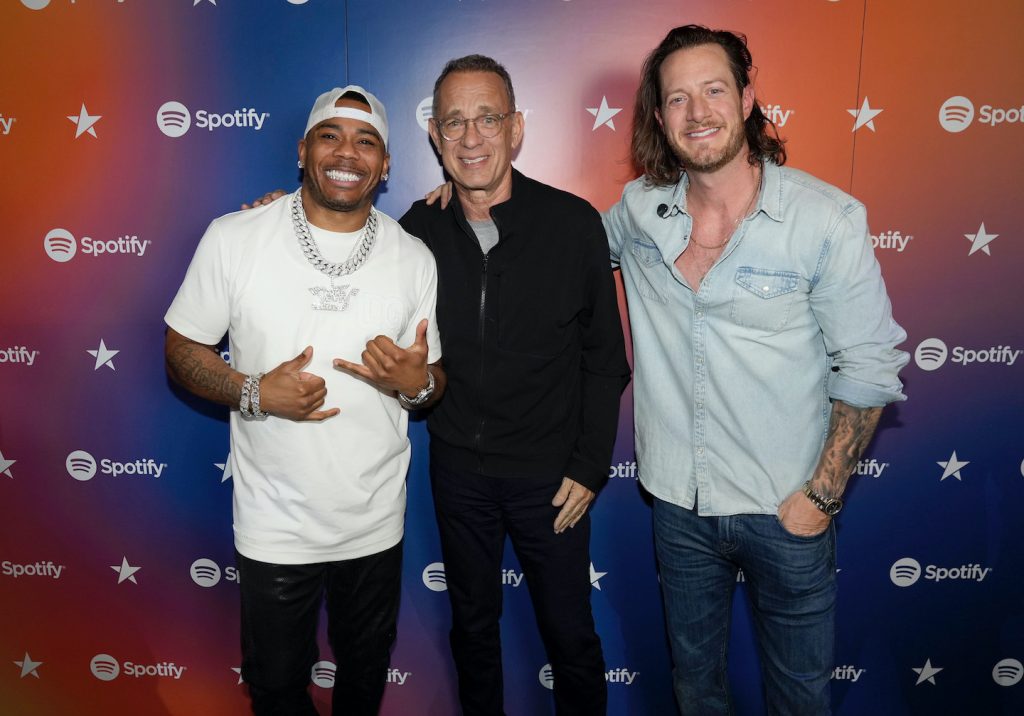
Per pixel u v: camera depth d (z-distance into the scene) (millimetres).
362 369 1514
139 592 2256
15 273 2096
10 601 2270
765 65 1952
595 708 1931
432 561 2213
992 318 2041
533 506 1808
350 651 1797
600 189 2031
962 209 1998
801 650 1641
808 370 1578
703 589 1766
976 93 1949
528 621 2262
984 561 2152
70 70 1993
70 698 2322
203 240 1589
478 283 1732
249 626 1677
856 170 1989
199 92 1994
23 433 2178
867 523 2152
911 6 1921
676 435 1693
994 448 2098
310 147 1553
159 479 2195
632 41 1955
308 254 1569
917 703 2236
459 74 1638
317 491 1596
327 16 1959
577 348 1828
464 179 1650
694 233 1613
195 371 1569
